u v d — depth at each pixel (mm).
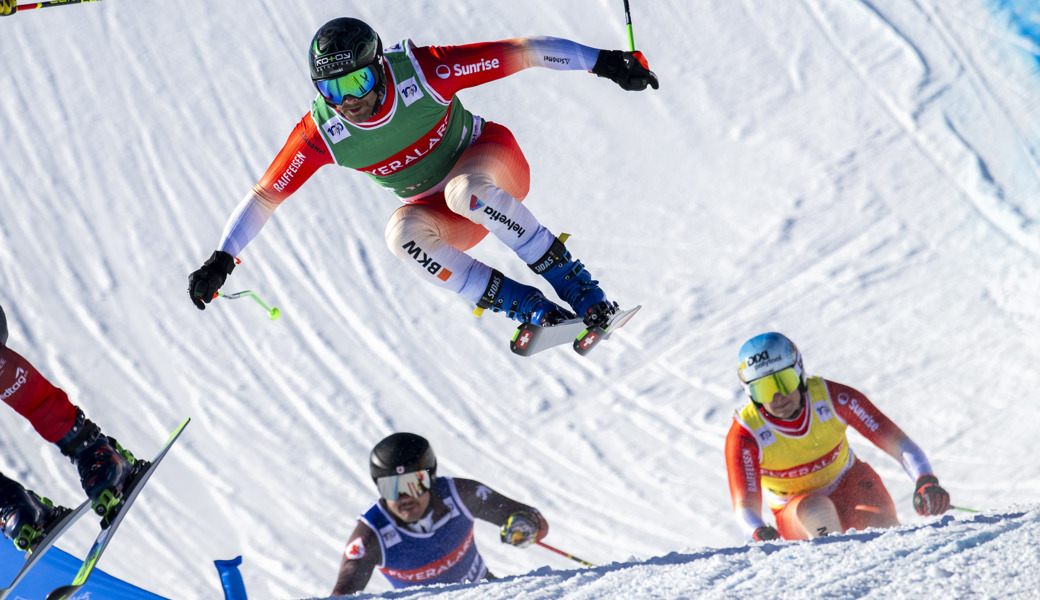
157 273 36938
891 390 26625
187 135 43812
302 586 22969
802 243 34094
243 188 41156
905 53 41344
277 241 37500
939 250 32344
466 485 14344
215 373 31844
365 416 29172
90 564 11539
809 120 39812
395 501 13609
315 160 14383
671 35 45375
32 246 38562
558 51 14227
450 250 14711
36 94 46344
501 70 13992
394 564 13867
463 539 14164
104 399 31203
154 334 33844
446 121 14312
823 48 42781
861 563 8172
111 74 47062
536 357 30906
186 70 46938
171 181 41625
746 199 36938
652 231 36438
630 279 34219
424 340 32281
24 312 35344
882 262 32281
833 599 7312
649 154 40125
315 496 26109
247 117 44469
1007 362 26516
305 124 14250
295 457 27750
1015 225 32438
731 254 34469
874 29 42719
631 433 27016
